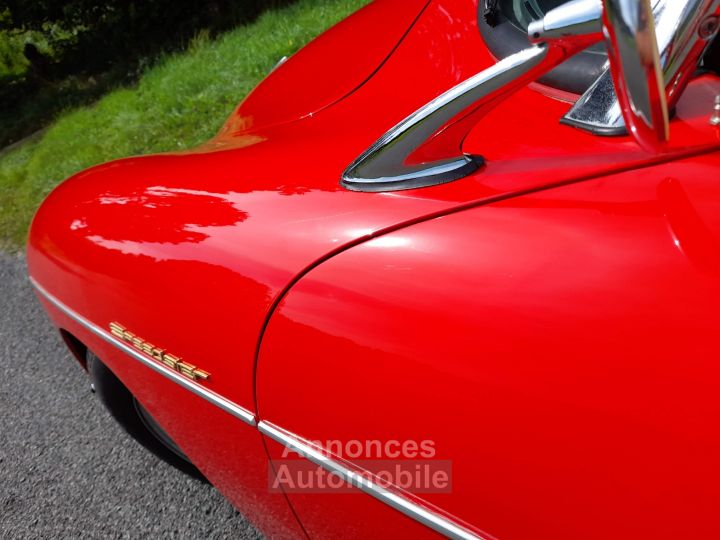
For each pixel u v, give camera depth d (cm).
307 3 574
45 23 1056
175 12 938
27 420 248
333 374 81
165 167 122
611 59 56
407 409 75
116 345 122
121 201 118
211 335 97
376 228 83
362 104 127
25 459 227
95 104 796
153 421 179
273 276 88
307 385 85
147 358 114
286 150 111
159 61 780
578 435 64
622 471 62
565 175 77
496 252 73
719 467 58
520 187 78
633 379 62
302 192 95
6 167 683
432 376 72
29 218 470
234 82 504
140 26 962
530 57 71
